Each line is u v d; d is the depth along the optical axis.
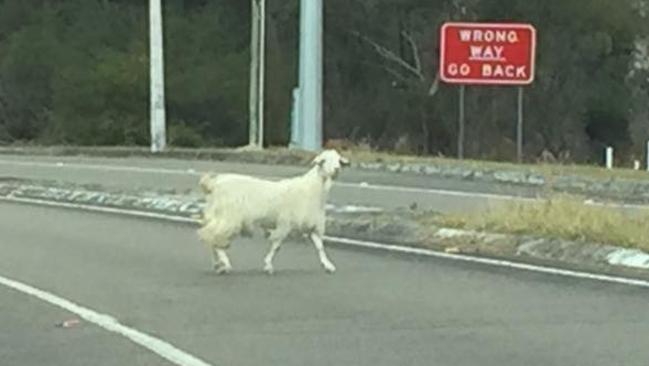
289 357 9.87
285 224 14.17
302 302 12.46
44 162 37.53
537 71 58.38
